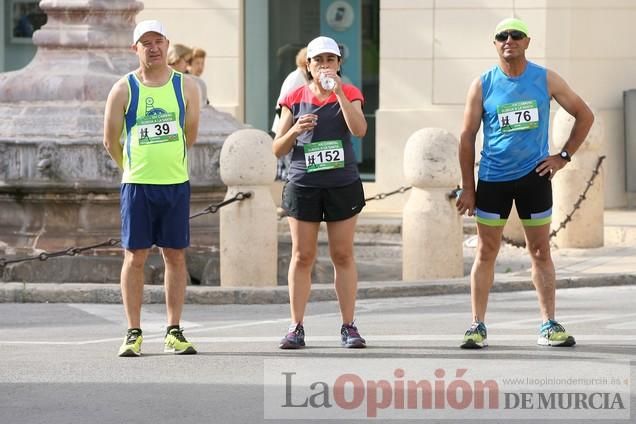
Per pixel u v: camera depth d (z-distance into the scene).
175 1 42.72
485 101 21.00
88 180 30.38
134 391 18.53
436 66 40.94
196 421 16.81
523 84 20.83
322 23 43.16
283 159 39.97
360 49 42.81
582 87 40.94
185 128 21.33
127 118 20.92
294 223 21.31
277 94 43.59
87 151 30.42
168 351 21.34
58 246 30.59
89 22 32.38
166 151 20.86
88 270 29.84
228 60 42.62
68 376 19.59
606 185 41.00
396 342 22.08
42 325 24.77
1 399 18.14
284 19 43.38
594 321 24.08
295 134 20.77
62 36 32.22
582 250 32.84
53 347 22.19
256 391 18.44
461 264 29.27
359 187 21.25
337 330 23.56
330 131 21.00
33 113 31.17
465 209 21.30
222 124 32.28
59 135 30.56
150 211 20.89
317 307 26.67
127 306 21.22
